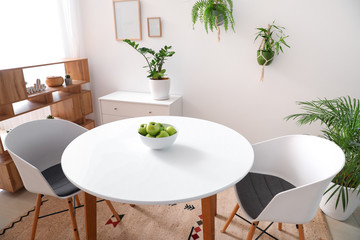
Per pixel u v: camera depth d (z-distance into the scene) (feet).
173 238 6.04
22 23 8.39
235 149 4.92
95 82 11.12
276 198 3.92
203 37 9.05
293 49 8.27
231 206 7.13
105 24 10.14
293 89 8.66
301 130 8.96
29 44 8.71
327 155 4.65
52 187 5.27
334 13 7.61
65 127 6.29
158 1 9.15
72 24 9.80
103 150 4.88
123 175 4.06
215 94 9.59
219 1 8.12
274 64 8.58
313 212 4.24
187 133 5.67
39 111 9.76
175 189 3.73
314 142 4.98
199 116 10.07
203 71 9.45
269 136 9.43
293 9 7.93
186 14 8.98
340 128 5.95
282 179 5.45
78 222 6.51
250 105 9.30
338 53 7.90
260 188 5.14
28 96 7.47
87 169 4.23
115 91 10.94
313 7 7.73
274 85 8.80
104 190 3.70
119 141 5.28
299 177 5.21
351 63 7.87
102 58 10.66
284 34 8.21
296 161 5.26
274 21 8.18
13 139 5.34
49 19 9.26
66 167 4.29
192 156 4.65
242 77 9.07
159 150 4.89
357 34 7.58
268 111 9.16
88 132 5.72
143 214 6.82
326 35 7.86
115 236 6.09
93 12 10.13
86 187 3.76
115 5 9.68
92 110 10.70
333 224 6.48
